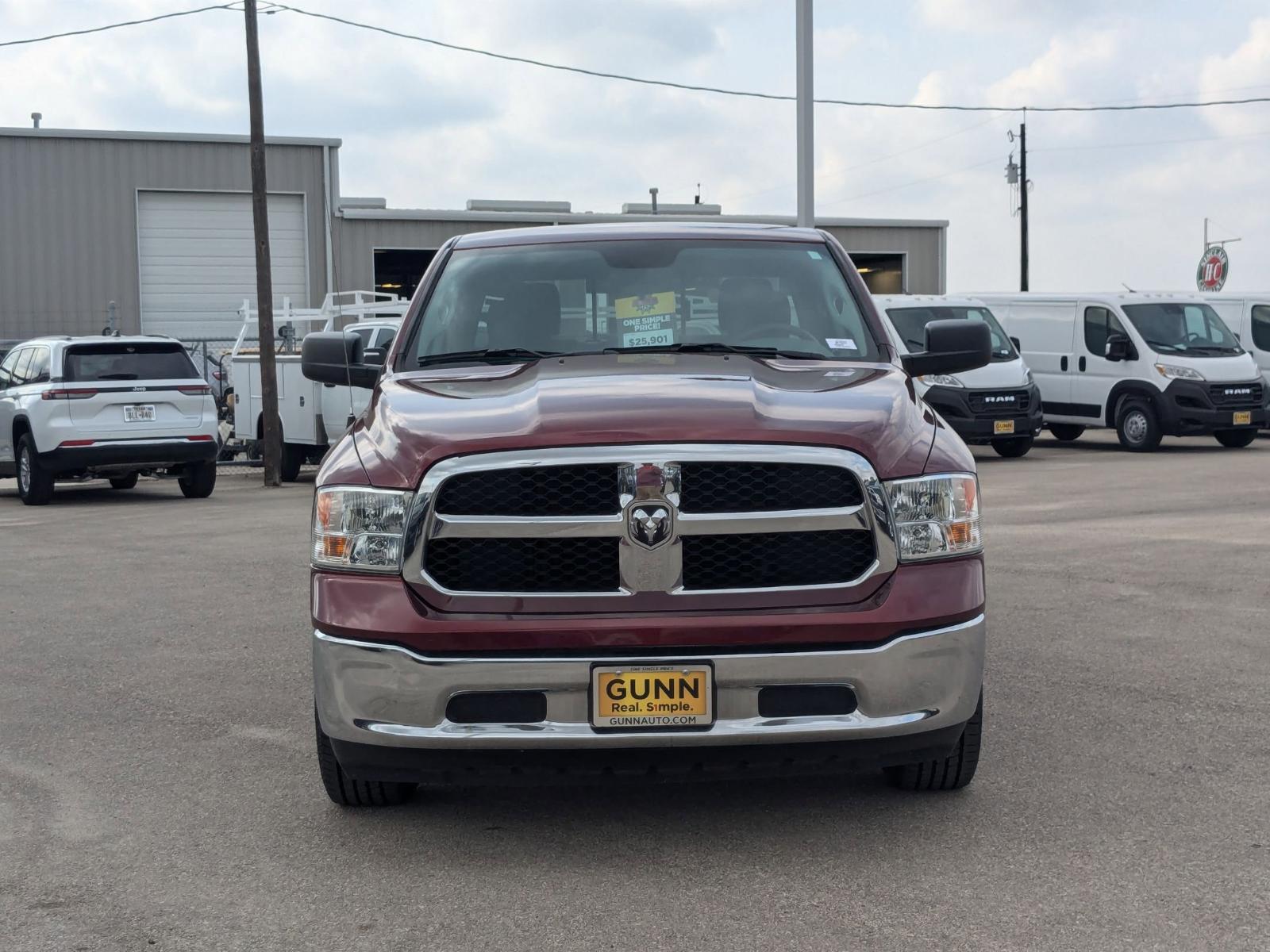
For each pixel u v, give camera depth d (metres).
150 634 7.60
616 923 3.51
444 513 3.87
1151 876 3.77
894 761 3.95
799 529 3.85
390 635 3.83
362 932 3.49
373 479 3.96
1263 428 21.48
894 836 4.14
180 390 16.20
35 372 16.44
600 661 3.76
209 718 5.76
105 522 13.87
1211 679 6.07
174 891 3.81
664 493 3.80
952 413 19.02
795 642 3.79
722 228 5.76
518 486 3.85
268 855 4.09
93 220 34.91
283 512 14.43
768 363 4.92
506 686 3.78
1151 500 13.33
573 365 4.80
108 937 3.50
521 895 3.72
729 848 4.06
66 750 5.30
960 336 5.45
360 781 4.38
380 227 37.06
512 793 4.66
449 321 5.28
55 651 7.19
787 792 4.61
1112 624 7.30
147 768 5.04
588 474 3.83
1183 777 4.68
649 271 5.42
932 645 3.88
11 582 9.63
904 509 3.93
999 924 3.44
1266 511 12.23
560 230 5.78
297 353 19.61
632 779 3.87
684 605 3.81
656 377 4.46
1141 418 20.84
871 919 3.49
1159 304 21.41
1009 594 8.19
